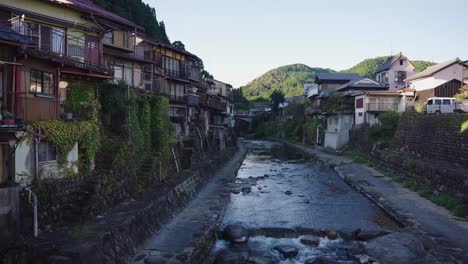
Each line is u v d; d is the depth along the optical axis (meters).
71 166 14.99
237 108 117.19
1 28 12.10
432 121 29.06
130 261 12.60
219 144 48.75
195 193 24.61
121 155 18.08
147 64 29.62
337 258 14.91
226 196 24.47
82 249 10.57
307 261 14.64
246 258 14.34
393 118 39.84
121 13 40.78
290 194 26.95
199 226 17.09
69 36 17.84
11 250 10.09
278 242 16.98
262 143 80.75
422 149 29.45
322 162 44.72
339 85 66.12
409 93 43.44
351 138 49.28
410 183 26.52
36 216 11.59
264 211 22.06
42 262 10.06
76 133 15.13
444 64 43.94
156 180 21.70
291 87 175.50
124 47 26.47
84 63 16.61
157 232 15.90
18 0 15.84
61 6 17.27
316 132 62.91
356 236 17.14
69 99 17.31
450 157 24.95
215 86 68.69
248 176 35.38
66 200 14.01
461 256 13.73
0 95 12.27
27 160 12.68
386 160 33.44
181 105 36.78
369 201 24.44
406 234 15.73
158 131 23.58
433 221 18.02
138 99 22.19
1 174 11.18
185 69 38.56
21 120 11.92
